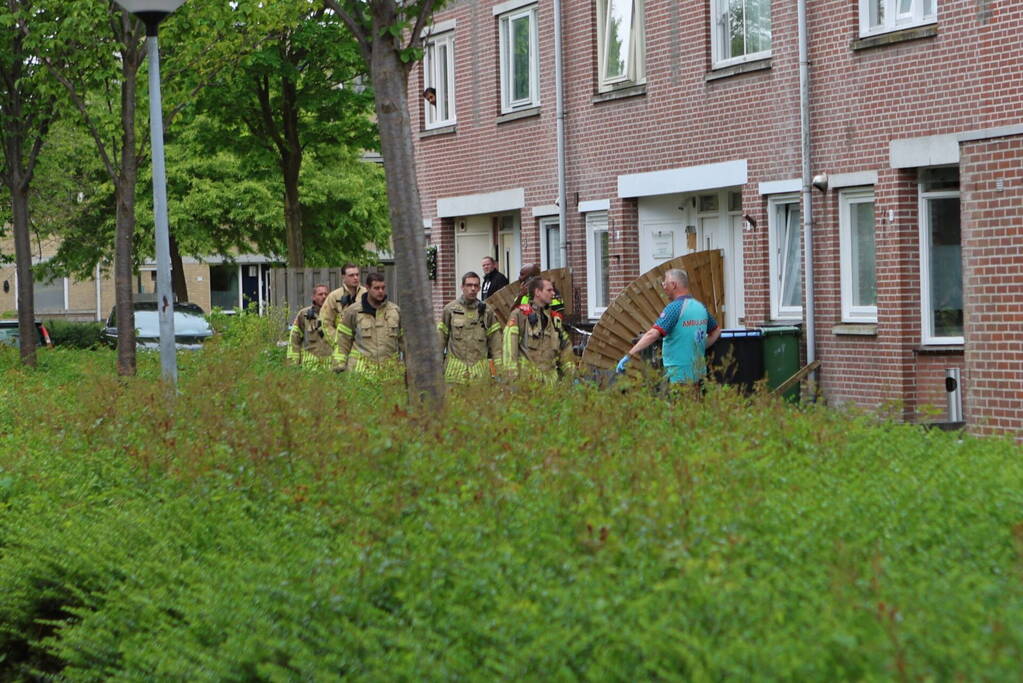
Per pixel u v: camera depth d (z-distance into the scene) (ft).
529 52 89.81
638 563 18.60
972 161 50.47
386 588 21.11
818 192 69.31
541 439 27.78
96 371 59.47
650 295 69.36
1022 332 49.29
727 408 32.09
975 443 29.58
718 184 75.41
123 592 25.64
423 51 36.73
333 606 20.85
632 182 81.56
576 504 21.80
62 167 149.79
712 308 74.13
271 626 21.31
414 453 26.50
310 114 114.11
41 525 30.53
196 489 29.35
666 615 16.46
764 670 14.88
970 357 50.78
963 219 50.75
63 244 166.50
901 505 21.21
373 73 36.78
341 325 58.03
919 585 16.29
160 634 23.47
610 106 82.99
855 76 67.00
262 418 32.76
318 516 25.36
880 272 65.98
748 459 24.81
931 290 65.05
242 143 111.34
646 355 67.05
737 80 73.82
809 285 69.46
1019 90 59.77
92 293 238.48
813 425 29.53
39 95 88.58
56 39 72.18
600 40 83.87
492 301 82.07
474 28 94.38
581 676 16.80
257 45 77.66
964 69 61.98
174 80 77.20
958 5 62.03
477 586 19.07
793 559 18.25
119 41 72.08
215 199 153.58
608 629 16.62
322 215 160.04
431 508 22.59
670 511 20.21
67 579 28.22
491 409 30.68
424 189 100.73
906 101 64.64
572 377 38.29
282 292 108.47
